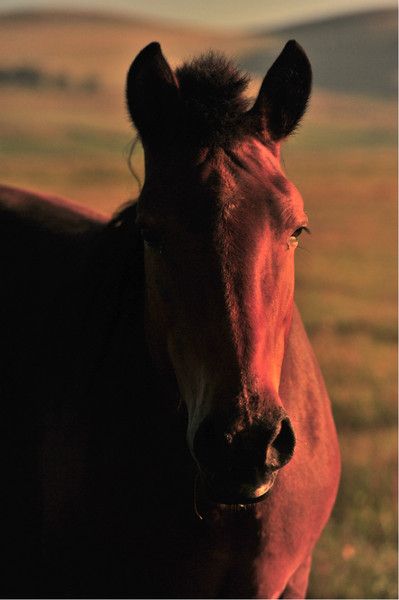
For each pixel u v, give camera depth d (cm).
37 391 614
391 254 4019
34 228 692
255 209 466
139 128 512
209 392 446
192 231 462
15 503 609
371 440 1403
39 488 598
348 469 1269
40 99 15612
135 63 510
